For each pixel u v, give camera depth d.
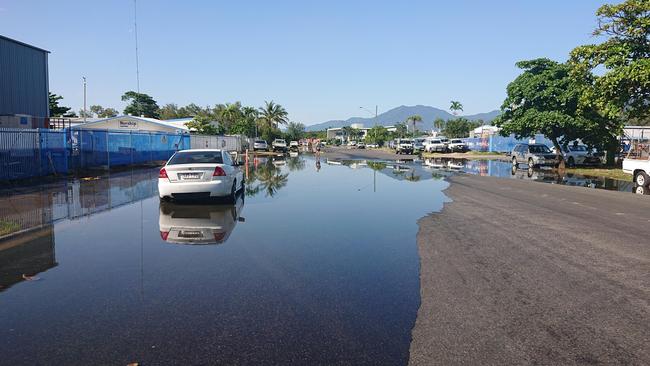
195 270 5.87
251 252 6.85
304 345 3.74
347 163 34.50
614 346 3.75
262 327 4.10
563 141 33.09
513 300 4.82
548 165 28.55
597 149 32.28
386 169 27.36
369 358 3.53
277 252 6.87
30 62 26.16
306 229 8.70
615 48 22.97
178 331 3.99
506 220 9.80
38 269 5.87
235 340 3.83
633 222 9.71
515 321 4.26
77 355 3.54
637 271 5.91
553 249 7.11
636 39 23.16
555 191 15.91
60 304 4.63
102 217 9.77
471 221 9.68
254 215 10.27
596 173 26.17
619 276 5.69
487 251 6.99
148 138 28.14
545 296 4.94
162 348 3.67
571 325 4.17
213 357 3.53
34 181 16.03
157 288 5.15
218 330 4.03
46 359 3.48
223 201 12.36
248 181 18.98
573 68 25.97
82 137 19.94
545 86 31.48
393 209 11.36
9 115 24.45
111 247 7.09
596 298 4.88
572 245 7.39
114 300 4.76
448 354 3.60
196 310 4.49
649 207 12.18
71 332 3.96
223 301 4.75
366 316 4.38
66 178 17.58
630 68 20.97
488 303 4.73
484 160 41.09
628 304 4.71
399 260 6.46
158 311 4.46
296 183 18.17
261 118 89.88
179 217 9.88
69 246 7.13
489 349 3.69
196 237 7.88
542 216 10.34
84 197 12.77
